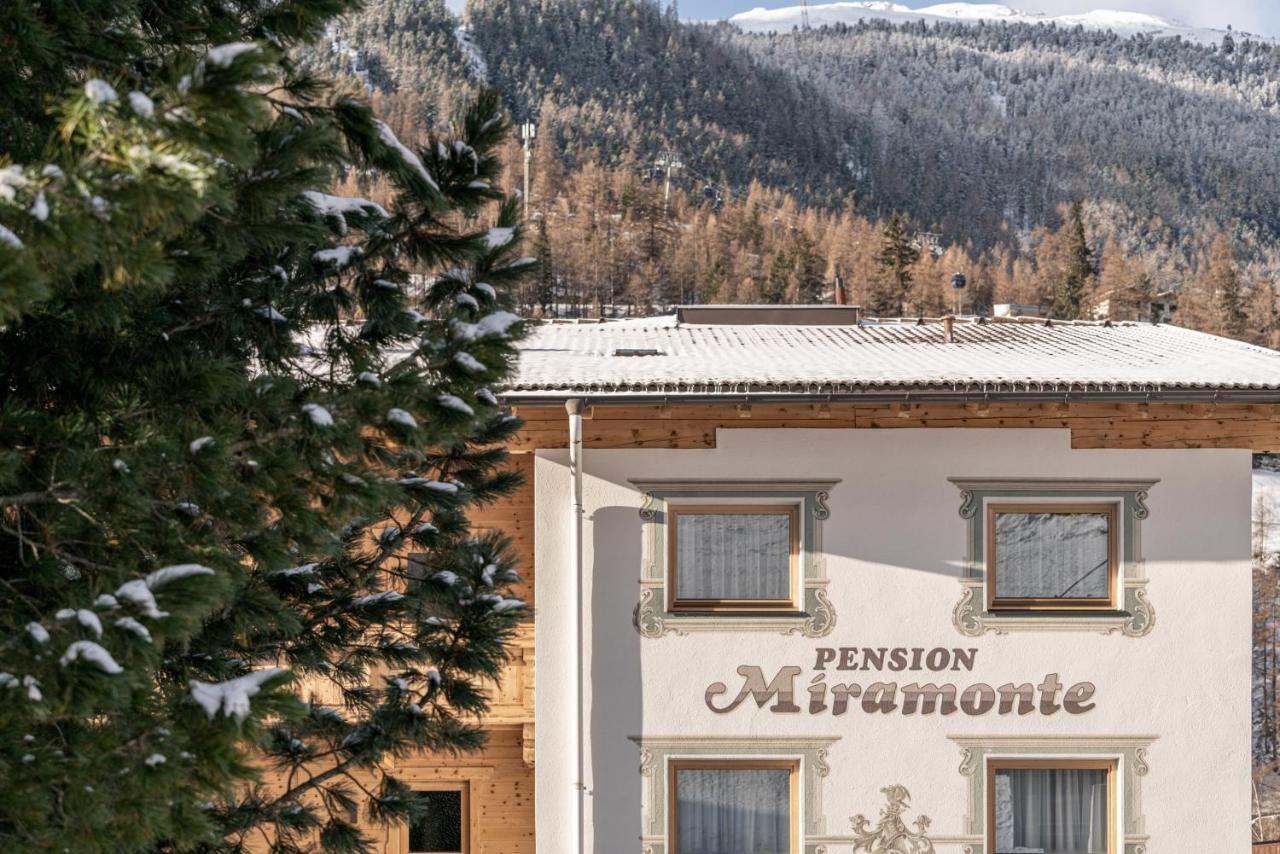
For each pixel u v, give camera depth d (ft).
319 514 23.24
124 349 24.50
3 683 16.31
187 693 18.54
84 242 14.83
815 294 422.82
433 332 25.08
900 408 42.50
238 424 22.39
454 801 47.01
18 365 23.73
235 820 29.48
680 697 44.24
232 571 21.20
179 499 21.94
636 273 447.83
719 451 44.19
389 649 33.17
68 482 19.44
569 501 44.21
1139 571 44.16
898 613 44.24
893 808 44.09
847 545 44.27
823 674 44.21
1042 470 44.24
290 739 31.91
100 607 17.10
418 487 30.45
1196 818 43.91
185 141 14.93
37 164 15.26
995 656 44.11
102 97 14.80
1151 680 43.98
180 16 23.57
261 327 27.86
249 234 20.75
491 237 27.22
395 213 26.91
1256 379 41.78
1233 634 44.04
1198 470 44.21
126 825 17.65
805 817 44.04
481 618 33.76
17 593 19.30
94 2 20.97
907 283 417.69
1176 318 358.64
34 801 17.21
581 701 43.62
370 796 32.19
